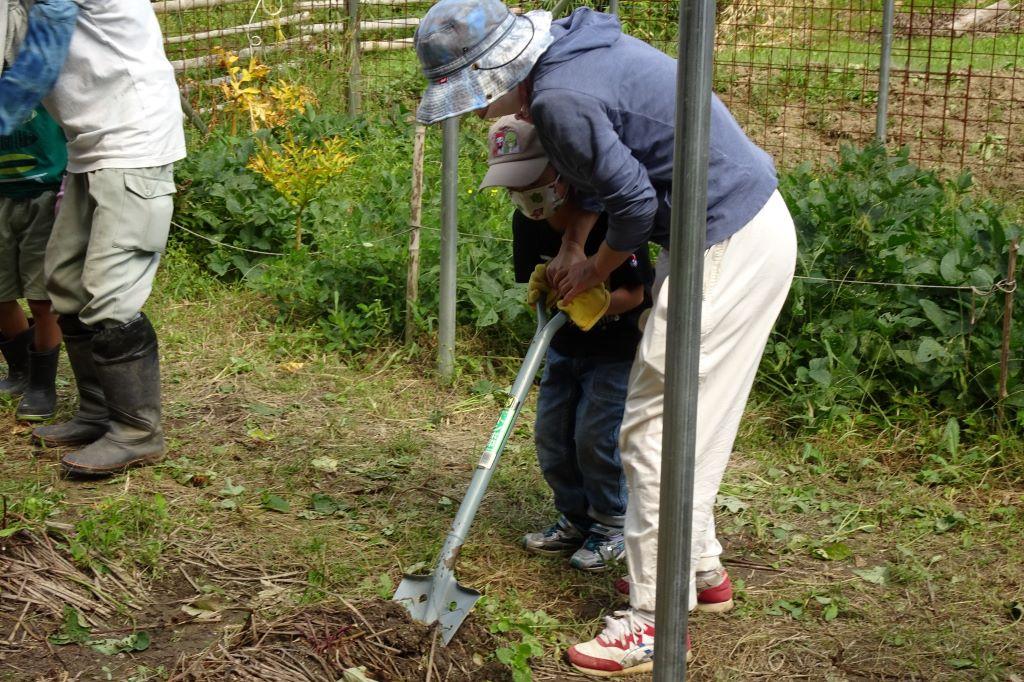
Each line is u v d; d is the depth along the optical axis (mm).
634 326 3307
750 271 2900
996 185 8273
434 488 4191
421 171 5250
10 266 4422
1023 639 3311
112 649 3082
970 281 4801
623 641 3090
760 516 4082
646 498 2992
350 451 4465
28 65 3527
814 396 4730
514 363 5293
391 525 3877
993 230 4863
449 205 4992
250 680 2934
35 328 4496
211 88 8836
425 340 5414
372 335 5488
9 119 3574
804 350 4980
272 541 3705
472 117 9297
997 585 3619
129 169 3822
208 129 8531
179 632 3189
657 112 2779
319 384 5098
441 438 4668
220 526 3781
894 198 5660
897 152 6695
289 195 6188
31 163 4219
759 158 2965
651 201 2777
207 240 6367
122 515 3713
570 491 3664
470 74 2766
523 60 2752
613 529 3629
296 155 6285
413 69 10898
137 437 4117
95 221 3859
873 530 3990
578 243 3244
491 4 2777
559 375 3516
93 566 3404
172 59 10266
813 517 4094
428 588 3184
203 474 4129
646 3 9750
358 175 7859
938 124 9852
